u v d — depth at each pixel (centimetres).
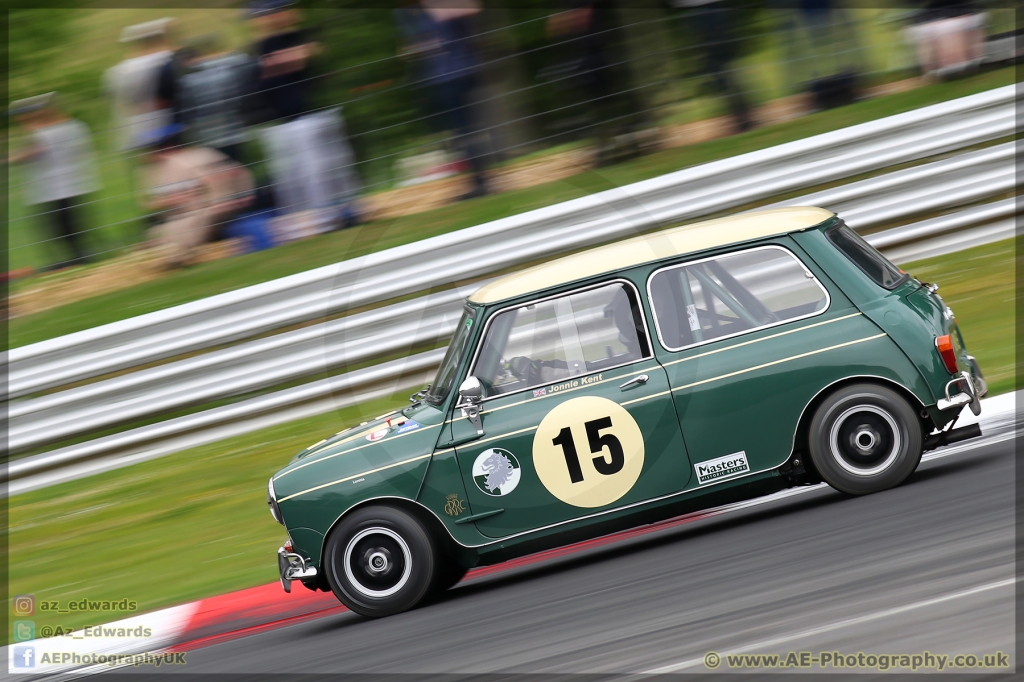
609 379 1811
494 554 1812
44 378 3116
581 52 3312
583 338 1836
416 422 1856
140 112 3306
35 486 3044
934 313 1845
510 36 3278
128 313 3256
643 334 1823
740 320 1825
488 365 1852
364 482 1808
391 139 3275
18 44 3600
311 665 1641
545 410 1809
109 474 3056
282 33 3216
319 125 3253
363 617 1869
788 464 1792
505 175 3306
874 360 1786
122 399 3123
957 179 3291
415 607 1844
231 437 3105
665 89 3406
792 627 1378
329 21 3238
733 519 1977
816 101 3481
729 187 3322
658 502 1788
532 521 1802
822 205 3306
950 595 1366
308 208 3306
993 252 3194
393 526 1808
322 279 3219
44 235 3375
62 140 3328
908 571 1467
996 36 3512
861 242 1942
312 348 3189
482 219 3297
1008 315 2761
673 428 1783
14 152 3344
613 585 1717
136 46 3281
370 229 3281
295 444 2962
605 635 1493
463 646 1577
